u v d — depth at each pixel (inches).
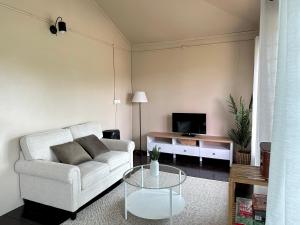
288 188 28.1
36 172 100.3
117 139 157.8
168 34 187.9
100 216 99.3
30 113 116.5
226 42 175.9
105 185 117.0
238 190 95.9
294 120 27.8
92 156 128.6
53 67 129.9
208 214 99.7
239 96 175.6
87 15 155.3
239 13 148.9
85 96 156.3
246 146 167.9
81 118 153.2
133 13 169.2
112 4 162.4
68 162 112.2
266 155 65.7
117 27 188.7
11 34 105.9
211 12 154.9
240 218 69.0
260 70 93.2
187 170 159.8
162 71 201.2
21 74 111.3
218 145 180.7
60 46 134.2
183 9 156.8
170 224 88.7
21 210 105.6
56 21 130.0
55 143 119.8
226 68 177.9
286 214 28.3
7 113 105.0
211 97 184.7
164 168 118.2
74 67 145.6
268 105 89.3
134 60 211.6
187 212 101.3
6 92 104.3
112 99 186.9
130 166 142.1
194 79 189.6
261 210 67.4
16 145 108.7
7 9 103.9
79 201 98.4
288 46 29.0
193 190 124.0
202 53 184.9
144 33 192.1
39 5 119.6
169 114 201.8
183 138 179.8
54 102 131.3
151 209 96.7
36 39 118.7
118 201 113.3
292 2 28.2
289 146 28.4
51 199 100.3
